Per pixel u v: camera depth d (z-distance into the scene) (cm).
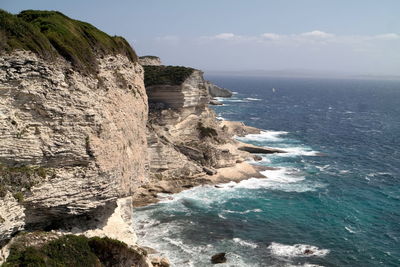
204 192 5456
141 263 2911
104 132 2784
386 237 4206
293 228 4366
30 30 2447
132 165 3434
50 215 2469
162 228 4206
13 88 2231
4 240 2234
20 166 2236
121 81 3534
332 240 4094
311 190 5744
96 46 3297
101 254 2683
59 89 2469
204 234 4103
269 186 5866
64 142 2438
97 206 2706
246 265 3484
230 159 6544
